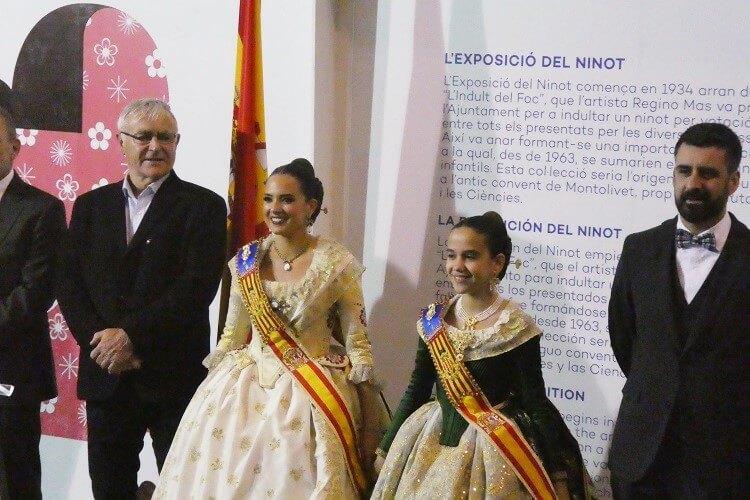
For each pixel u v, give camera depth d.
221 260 3.46
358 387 3.27
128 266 3.41
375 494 2.96
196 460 3.13
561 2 3.40
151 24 3.96
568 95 3.42
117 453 3.48
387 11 3.66
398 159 3.69
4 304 3.65
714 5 3.21
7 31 4.20
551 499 2.79
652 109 3.32
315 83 3.70
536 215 3.51
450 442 2.90
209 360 3.36
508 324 2.86
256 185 3.64
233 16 3.84
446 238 3.64
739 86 3.21
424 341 2.99
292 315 3.22
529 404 2.85
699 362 2.67
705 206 2.66
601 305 3.45
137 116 3.40
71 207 4.18
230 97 3.87
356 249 3.79
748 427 2.64
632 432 2.78
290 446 3.04
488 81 3.53
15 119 4.21
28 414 3.75
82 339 3.41
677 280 2.75
